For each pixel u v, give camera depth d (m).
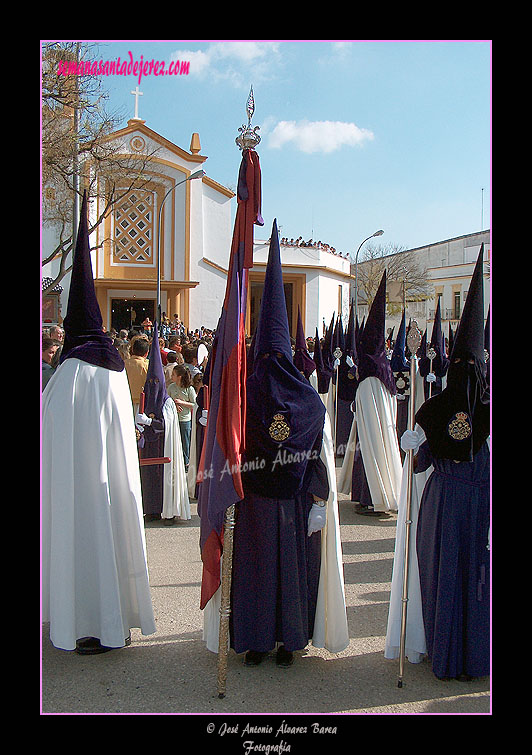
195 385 8.75
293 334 34.34
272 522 3.97
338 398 10.62
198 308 29.36
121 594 4.27
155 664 4.11
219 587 4.11
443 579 3.88
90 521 4.12
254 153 4.03
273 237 4.07
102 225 27.91
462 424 3.84
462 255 35.56
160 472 7.31
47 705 3.62
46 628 4.65
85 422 4.12
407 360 11.77
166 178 28.50
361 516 7.88
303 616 4.06
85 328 4.29
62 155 14.56
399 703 3.70
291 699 3.72
